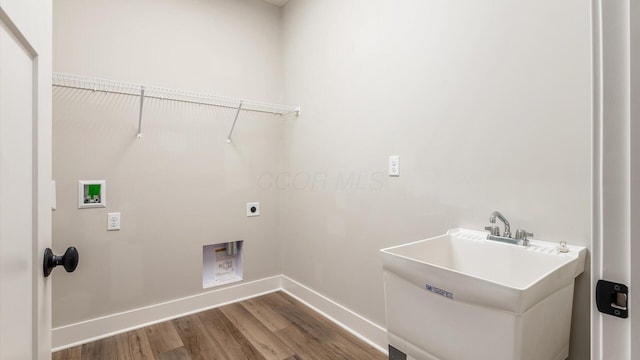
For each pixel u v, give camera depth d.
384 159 1.83
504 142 1.30
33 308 0.68
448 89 1.51
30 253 0.67
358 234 2.01
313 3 2.36
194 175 2.31
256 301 2.50
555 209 1.16
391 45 1.78
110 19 1.99
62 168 1.85
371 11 1.90
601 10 0.47
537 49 1.21
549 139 1.17
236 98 2.49
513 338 0.79
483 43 1.37
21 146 0.62
